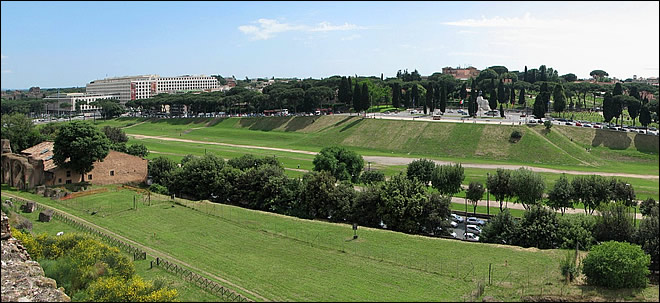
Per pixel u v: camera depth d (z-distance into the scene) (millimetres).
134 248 61656
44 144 122000
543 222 66938
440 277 52938
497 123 179000
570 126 170250
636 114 171500
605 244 52406
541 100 183625
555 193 86438
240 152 170125
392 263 57812
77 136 101000
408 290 48750
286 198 88188
